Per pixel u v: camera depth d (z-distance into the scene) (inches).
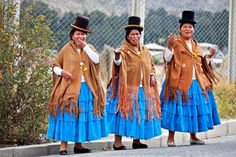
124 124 502.3
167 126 529.0
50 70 505.4
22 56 501.0
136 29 514.9
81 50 486.9
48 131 481.1
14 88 497.0
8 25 503.5
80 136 473.4
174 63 533.3
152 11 684.7
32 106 500.1
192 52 535.5
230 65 749.3
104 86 644.7
